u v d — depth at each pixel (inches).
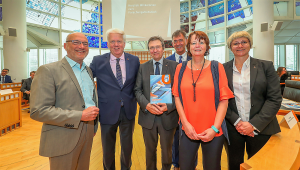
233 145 54.2
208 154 47.1
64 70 48.7
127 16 123.0
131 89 69.4
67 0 343.3
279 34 312.0
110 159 68.0
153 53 64.2
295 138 42.3
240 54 51.0
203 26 360.8
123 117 68.5
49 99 44.1
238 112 52.8
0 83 228.8
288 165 29.7
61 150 45.3
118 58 69.6
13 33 247.1
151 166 66.4
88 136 52.0
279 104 46.9
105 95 66.6
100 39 393.4
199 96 46.7
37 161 90.7
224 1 321.4
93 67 69.1
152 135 64.7
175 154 79.6
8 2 247.9
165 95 59.7
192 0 366.3
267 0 213.2
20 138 124.5
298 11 262.1
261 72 50.2
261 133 48.9
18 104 149.4
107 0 121.6
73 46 49.8
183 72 50.3
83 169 53.2
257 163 30.5
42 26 315.9
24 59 263.0
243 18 299.4
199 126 47.0
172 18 123.2
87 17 374.9
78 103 48.8
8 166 85.5
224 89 46.1
